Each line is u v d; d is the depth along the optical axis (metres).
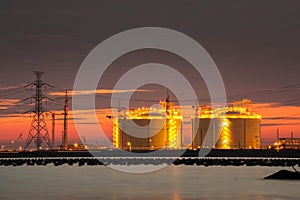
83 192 76.44
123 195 72.62
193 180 94.69
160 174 110.56
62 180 96.25
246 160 151.25
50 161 159.50
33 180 96.19
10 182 92.19
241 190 77.00
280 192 73.81
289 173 93.88
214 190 77.88
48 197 70.75
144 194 73.81
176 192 75.94
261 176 102.38
